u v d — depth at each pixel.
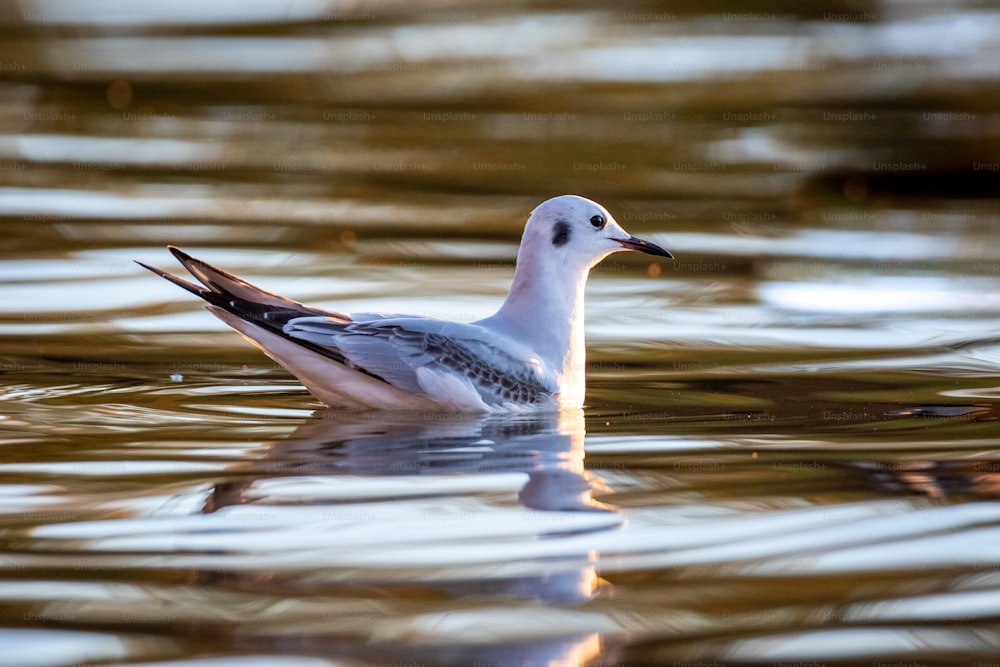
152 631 8.53
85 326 17.20
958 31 42.91
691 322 18.20
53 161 29.20
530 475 11.51
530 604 8.95
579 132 33.78
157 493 10.94
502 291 19.55
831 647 8.48
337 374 13.41
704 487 11.25
